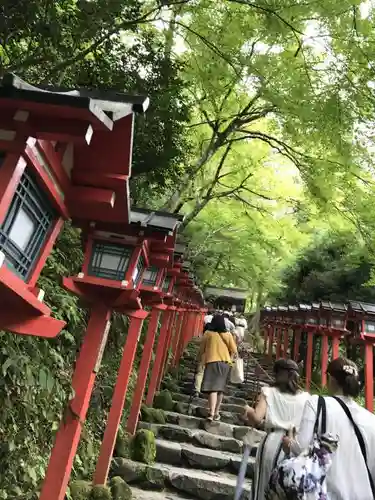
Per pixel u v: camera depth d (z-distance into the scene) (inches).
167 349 370.9
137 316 152.3
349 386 115.3
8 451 135.4
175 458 236.8
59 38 162.6
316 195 358.0
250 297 1184.2
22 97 60.9
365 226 355.9
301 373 534.9
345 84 279.3
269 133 438.0
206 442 260.7
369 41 266.2
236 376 329.1
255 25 288.5
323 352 437.4
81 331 202.1
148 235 131.9
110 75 225.0
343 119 293.1
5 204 62.3
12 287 67.2
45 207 78.5
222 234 634.8
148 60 236.4
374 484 103.7
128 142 77.9
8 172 63.1
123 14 195.9
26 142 64.0
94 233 132.8
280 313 617.9
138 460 224.2
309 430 108.3
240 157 465.1
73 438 123.5
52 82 193.3
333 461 104.2
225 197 503.2
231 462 237.5
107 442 185.5
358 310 319.6
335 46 276.2
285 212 487.5
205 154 384.2
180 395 344.5
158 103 240.2
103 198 83.2
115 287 129.4
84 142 64.7
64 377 149.9
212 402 283.3
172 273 270.5
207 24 292.8
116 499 182.4
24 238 75.2
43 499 116.9
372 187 344.5
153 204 401.4
